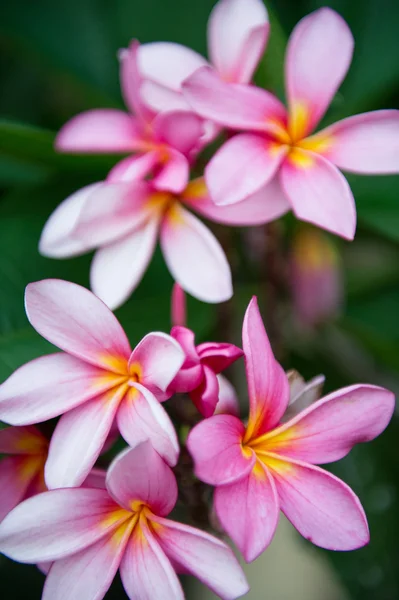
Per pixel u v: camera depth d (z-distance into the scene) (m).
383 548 0.55
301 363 0.57
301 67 0.45
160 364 0.40
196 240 0.45
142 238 0.46
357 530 0.40
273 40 0.50
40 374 0.41
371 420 0.41
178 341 0.41
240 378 0.51
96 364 0.41
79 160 0.50
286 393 0.42
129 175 0.45
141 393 0.40
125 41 0.55
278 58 0.50
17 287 0.48
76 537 0.40
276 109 0.45
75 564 0.40
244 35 0.47
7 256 0.49
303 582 0.62
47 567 0.42
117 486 0.39
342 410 0.41
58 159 0.50
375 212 0.51
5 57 0.58
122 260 0.45
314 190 0.44
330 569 0.56
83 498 0.40
